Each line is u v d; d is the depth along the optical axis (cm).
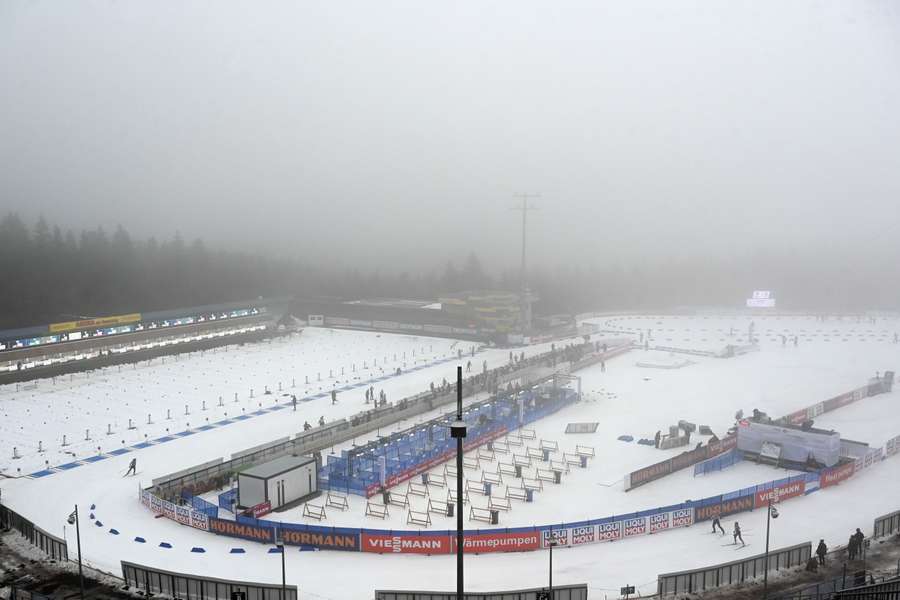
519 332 12588
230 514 4266
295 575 3325
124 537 3856
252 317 13475
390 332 13800
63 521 4147
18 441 6059
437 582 3247
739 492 4269
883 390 7988
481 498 4597
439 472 5212
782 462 5325
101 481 4972
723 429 6444
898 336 12569
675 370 9725
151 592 3077
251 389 8325
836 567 3359
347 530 3644
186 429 6538
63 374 9319
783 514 4209
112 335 10606
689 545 3731
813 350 11350
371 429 6525
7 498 4609
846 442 5309
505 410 6900
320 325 14712
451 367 9994
